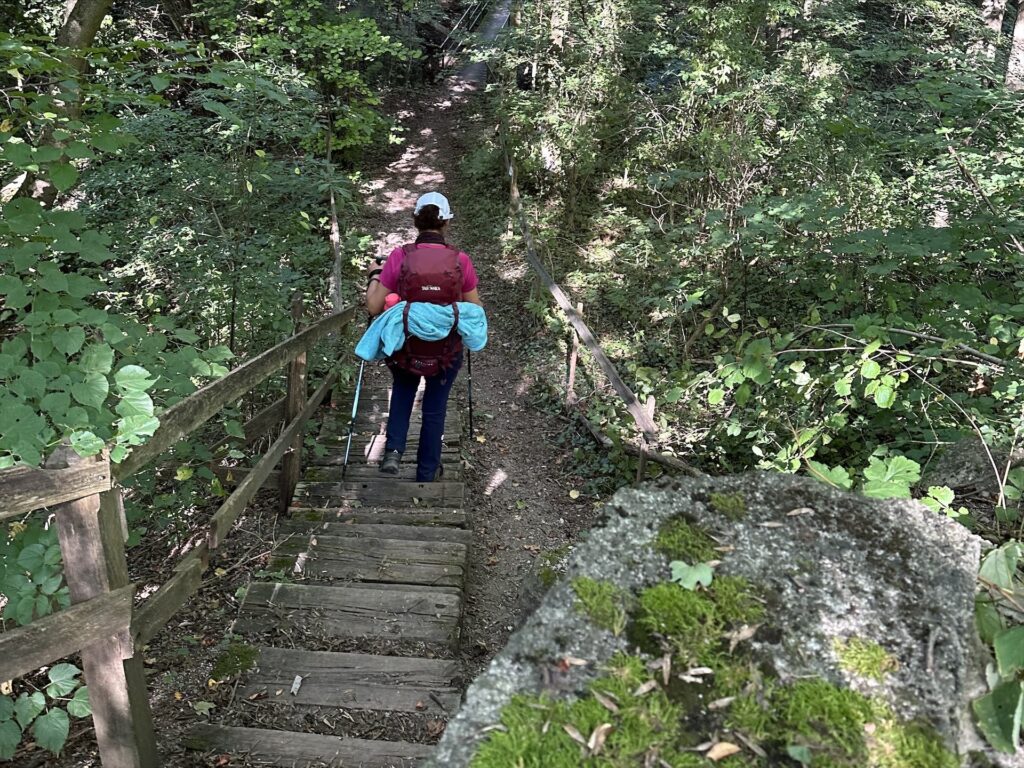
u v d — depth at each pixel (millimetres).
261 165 7281
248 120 7250
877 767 1358
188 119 7730
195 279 6441
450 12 22453
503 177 13820
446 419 6117
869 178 5863
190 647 3332
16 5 8758
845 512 1966
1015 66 8031
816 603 1685
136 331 3234
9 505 1835
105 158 7855
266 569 3910
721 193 7352
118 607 2168
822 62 8070
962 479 3432
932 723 1446
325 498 4699
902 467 2387
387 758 2703
